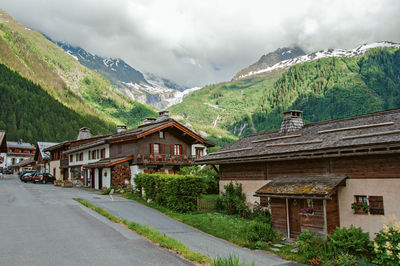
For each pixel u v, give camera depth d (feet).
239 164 65.72
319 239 42.27
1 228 45.06
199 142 122.72
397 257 34.55
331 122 58.54
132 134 105.09
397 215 40.22
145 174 82.23
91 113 577.84
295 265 38.27
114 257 33.94
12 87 452.76
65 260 32.40
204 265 32.65
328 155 46.44
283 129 65.57
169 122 110.63
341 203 46.19
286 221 50.62
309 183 47.52
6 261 31.58
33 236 41.11
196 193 68.08
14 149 323.16
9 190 99.91
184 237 48.44
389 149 39.93
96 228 46.57
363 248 37.63
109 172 109.70
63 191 102.27
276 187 50.96
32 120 412.36
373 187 42.86
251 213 60.64
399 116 47.21
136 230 45.96
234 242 47.42
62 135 408.05
